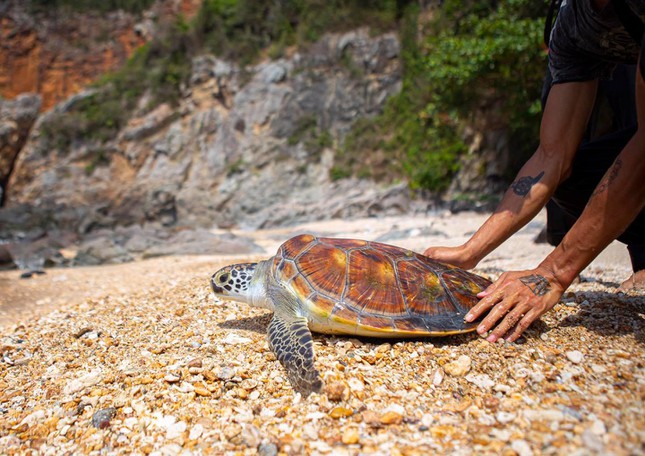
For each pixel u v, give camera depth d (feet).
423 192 19.48
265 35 27.17
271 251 11.07
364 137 22.81
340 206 19.07
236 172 23.80
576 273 2.87
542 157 3.28
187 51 28.02
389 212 18.08
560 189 3.49
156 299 4.77
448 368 2.66
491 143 19.15
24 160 28.12
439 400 2.45
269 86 25.31
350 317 2.85
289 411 2.45
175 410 2.55
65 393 2.90
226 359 3.02
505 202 3.34
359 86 24.17
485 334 2.92
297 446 2.15
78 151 27.81
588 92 3.16
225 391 2.68
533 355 2.71
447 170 19.30
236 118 25.25
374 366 2.76
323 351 2.91
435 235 10.34
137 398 2.69
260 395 2.64
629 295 3.57
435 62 16.92
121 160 27.04
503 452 1.95
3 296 6.23
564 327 3.05
